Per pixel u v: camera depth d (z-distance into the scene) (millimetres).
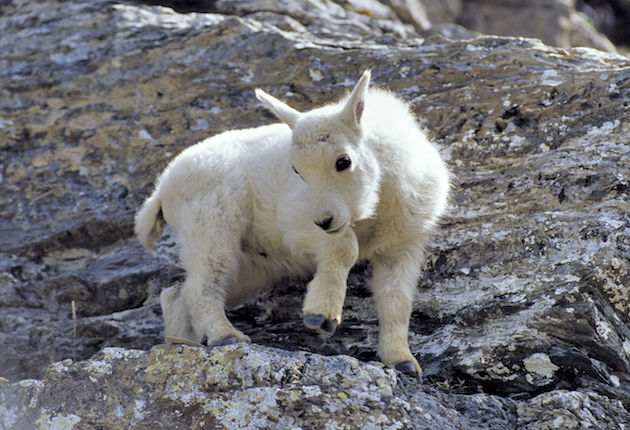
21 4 28469
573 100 18562
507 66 20688
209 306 14352
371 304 15938
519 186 17312
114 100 23750
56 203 21703
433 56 21781
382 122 14234
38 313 18047
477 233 16500
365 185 12844
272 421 11227
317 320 12805
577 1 60875
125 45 24938
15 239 20609
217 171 15242
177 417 11570
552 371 13039
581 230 15344
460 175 18203
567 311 13641
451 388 13266
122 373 12305
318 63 22625
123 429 11523
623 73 18375
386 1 44094
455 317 14836
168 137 22469
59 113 23828
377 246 14922
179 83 23547
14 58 25828
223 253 14742
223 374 11945
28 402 12047
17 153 23297
